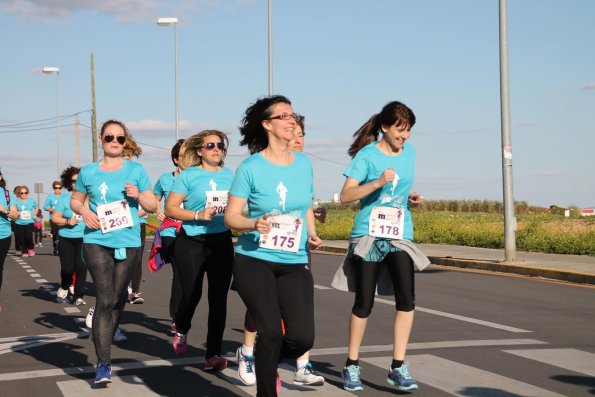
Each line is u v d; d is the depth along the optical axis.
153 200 7.25
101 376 6.71
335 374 7.10
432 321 10.06
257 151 5.75
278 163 5.55
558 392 6.29
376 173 6.46
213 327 7.21
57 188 21.17
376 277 6.45
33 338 9.51
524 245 21.83
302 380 6.57
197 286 7.35
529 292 13.36
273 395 5.23
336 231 33.72
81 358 8.15
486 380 6.72
